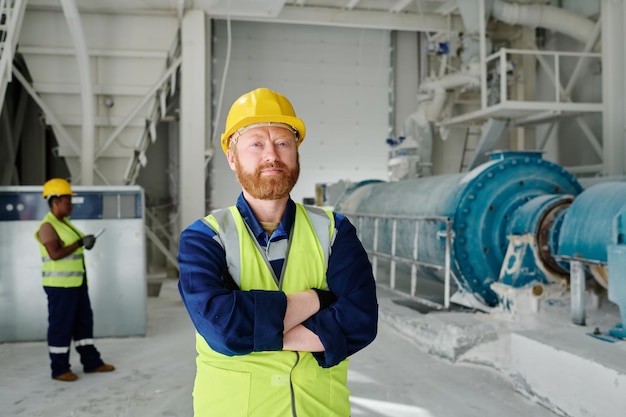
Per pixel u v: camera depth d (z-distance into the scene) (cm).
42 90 923
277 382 168
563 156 1247
